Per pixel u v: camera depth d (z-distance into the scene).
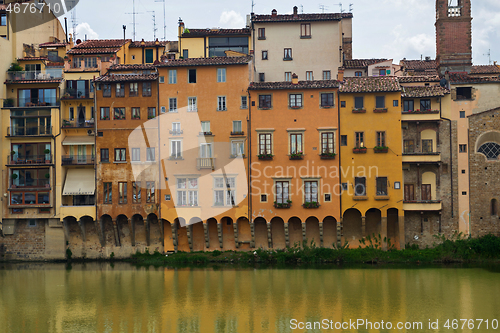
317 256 67.62
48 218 70.94
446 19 75.44
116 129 70.38
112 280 61.53
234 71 69.06
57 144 70.94
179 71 69.75
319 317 48.50
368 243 68.06
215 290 56.81
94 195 71.44
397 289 55.94
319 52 79.25
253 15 80.31
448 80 68.88
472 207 67.38
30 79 72.31
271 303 52.41
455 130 67.62
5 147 71.25
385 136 67.00
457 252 66.38
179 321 48.03
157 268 66.75
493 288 55.69
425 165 67.75
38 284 60.28
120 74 72.50
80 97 71.31
